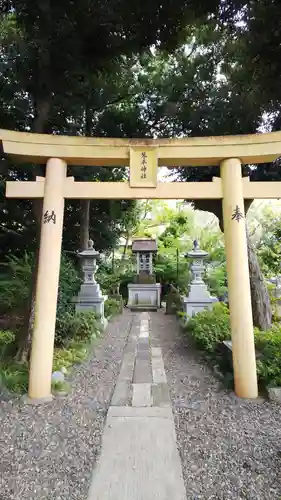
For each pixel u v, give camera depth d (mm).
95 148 3213
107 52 4012
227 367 3541
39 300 3006
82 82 4566
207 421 2498
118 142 3205
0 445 2168
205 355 4234
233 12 3688
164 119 5504
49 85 4012
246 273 3082
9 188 3176
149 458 2008
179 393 3072
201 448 2121
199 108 4785
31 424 2453
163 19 3807
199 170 4863
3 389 2963
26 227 7387
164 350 4660
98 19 3611
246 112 4273
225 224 3184
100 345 4926
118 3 3512
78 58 3910
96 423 2482
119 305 8320
